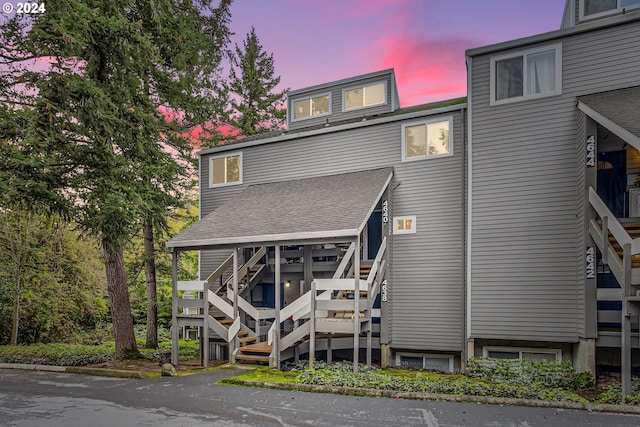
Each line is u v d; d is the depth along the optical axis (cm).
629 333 764
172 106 1463
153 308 1772
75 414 704
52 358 1317
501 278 1095
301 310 1103
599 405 690
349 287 1004
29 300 1836
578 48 1062
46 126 1016
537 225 1070
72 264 2123
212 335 1421
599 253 1049
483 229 1126
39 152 1022
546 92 1086
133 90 1199
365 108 1598
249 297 1407
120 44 1100
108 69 1190
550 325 1034
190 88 1440
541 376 937
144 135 1188
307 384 858
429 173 1260
